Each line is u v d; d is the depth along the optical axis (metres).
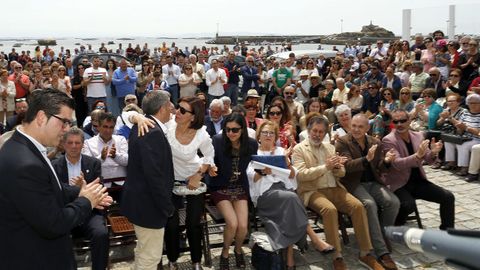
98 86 11.07
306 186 4.69
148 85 12.05
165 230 4.14
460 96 8.69
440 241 0.96
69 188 3.02
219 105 6.60
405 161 4.88
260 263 4.16
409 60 11.06
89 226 4.08
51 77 11.20
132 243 4.42
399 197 5.00
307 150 4.81
